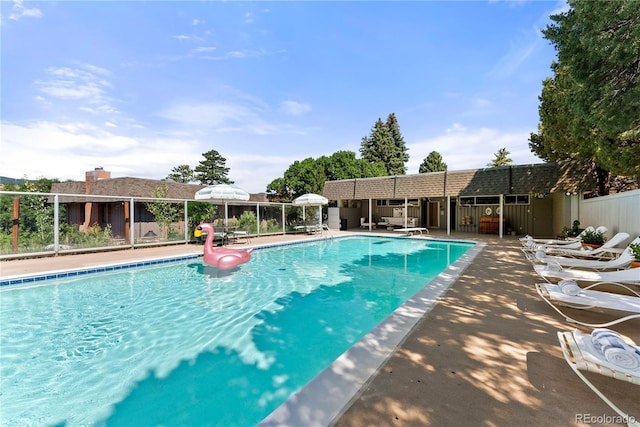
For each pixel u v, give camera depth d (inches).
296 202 631.8
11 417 106.7
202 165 1702.8
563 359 108.1
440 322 143.9
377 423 74.7
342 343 162.4
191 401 115.0
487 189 574.9
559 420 76.1
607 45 185.0
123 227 604.4
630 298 143.8
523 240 438.9
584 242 331.9
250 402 114.3
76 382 128.2
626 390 88.7
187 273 321.4
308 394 87.0
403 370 100.7
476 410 80.2
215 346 159.2
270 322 191.3
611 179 493.4
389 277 309.9
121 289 263.4
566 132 446.6
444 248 511.8
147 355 150.3
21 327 184.5
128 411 109.8
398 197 698.2
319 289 265.1
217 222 583.5
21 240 348.8
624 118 202.1
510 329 135.6
